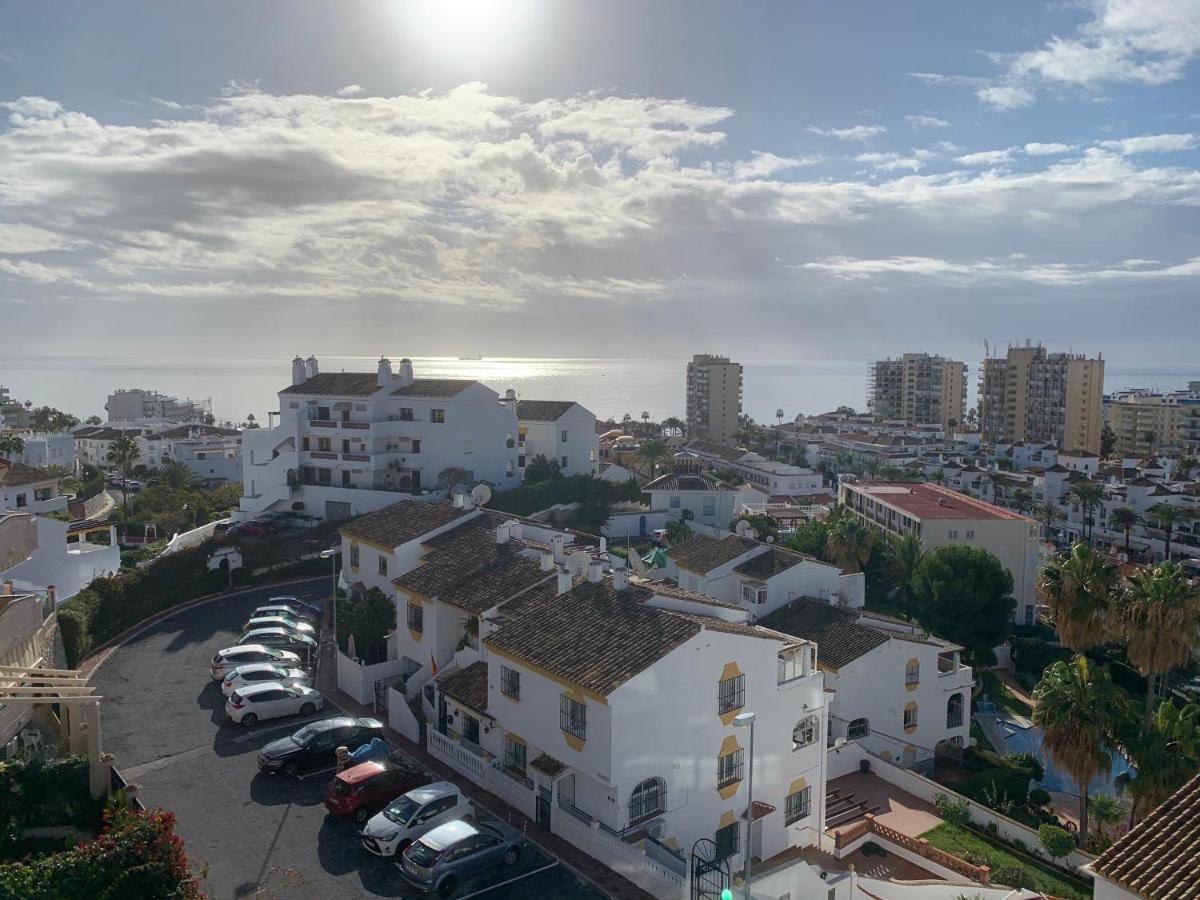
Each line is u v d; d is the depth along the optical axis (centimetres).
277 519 8388
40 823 2766
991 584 7281
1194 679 7862
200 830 3017
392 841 2850
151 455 16638
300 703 4028
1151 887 2298
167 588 5762
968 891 3281
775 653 3450
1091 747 4097
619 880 2808
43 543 5706
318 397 9262
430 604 4266
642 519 9325
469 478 8956
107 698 4188
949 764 5238
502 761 3412
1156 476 16725
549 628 3438
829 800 4334
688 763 3148
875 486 11769
